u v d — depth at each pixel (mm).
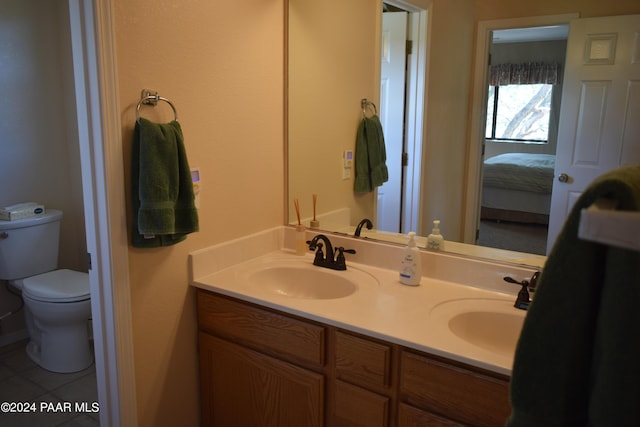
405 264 1836
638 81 1511
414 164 1990
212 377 1956
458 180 1874
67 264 3264
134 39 1574
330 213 2213
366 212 2121
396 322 1516
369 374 1524
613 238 464
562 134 1649
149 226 1582
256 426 1859
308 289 2021
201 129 1829
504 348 1566
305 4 2139
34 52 2959
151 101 1642
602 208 519
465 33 1810
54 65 3059
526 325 606
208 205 1903
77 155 3145
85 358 2785
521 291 1611
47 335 2730
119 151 1572
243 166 2037
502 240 1792
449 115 1869
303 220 2303
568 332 574
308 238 2252
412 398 1457
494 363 1267
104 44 1488
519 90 1719
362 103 2082
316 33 2127
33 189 3043
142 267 1713
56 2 3018
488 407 1309
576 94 1615
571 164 1644
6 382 2625
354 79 2074
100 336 1687
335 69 2088
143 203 1580
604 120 1576
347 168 2143
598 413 543
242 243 2072
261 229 2180
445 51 1864
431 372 1394
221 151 1926
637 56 1504
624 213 461
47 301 2596
